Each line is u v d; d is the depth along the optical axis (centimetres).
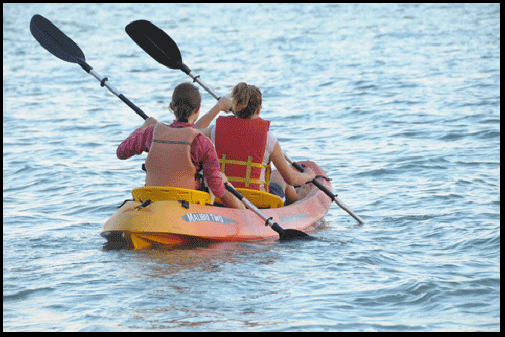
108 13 14188
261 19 12044
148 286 1353
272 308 1238
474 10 11781
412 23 10200
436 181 2481
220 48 8125
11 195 2408
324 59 6844
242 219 1803
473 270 1463
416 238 1789
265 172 1927
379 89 4972
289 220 1908
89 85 5775
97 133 3750
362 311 1229
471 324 1167
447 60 6284
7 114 4384
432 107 4125
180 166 1697
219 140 1873
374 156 2977
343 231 1919
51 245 1712
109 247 1686
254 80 5688
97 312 1220
